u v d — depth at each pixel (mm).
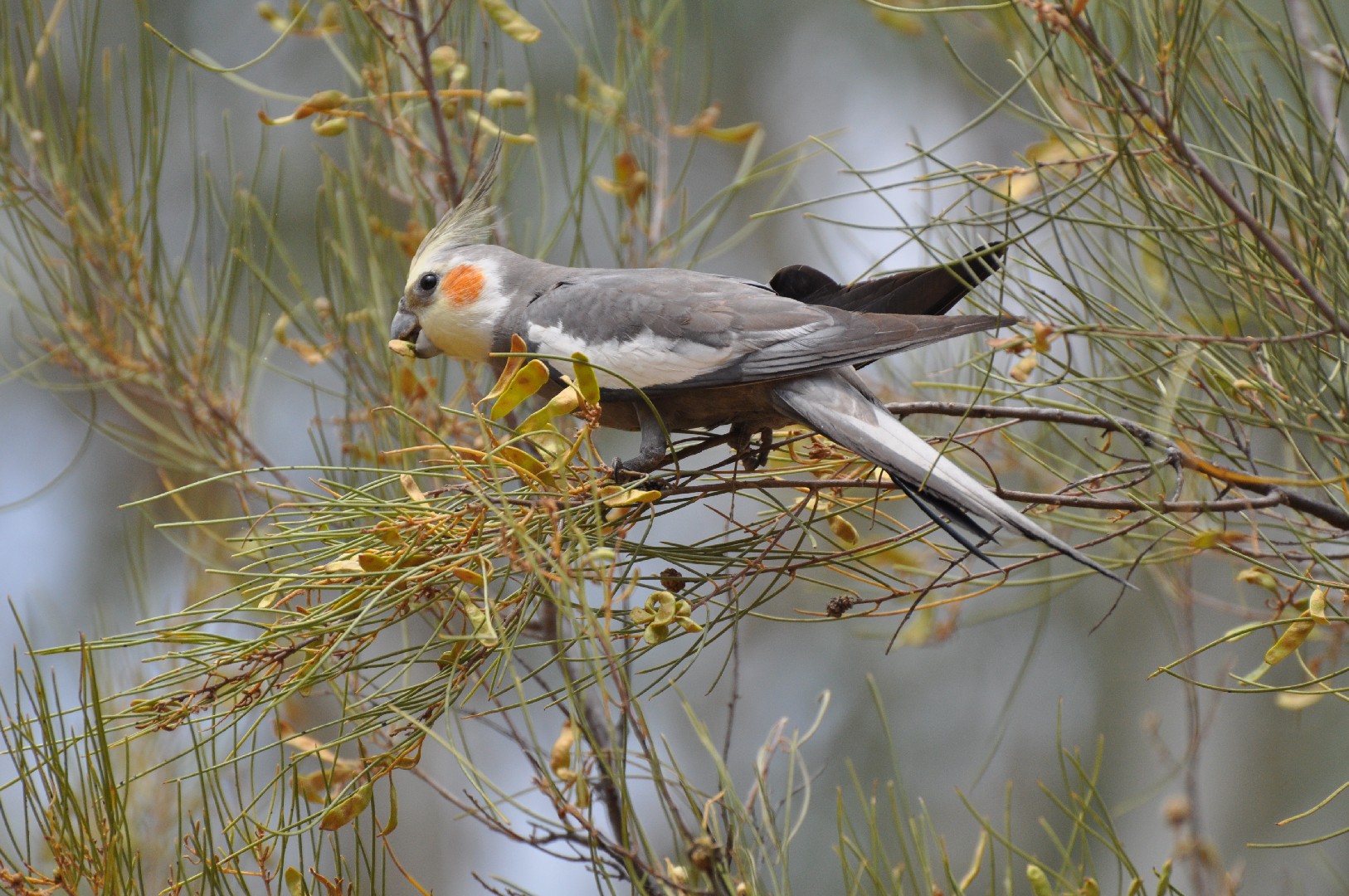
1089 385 7742
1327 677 6156
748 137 10312
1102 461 9172
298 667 6449
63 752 5973
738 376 8094
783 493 9086
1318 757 16031
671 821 5988
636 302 8617
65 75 15438
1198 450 7289
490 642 5734
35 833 8922
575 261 10578
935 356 9812
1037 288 6891
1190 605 9047
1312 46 8648
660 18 10336
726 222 18219
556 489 6312
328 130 9422
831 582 13430
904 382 9750
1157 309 6727
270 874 6723
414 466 9102
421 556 6098
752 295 8461
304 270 15883
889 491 8000
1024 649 17000
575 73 15992
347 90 11047
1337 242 6426
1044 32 6543
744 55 18344
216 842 8312
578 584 5203
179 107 16781
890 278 8469
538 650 10641
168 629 5887
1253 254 6719
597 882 5680
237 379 10102
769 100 18516
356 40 9625
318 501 6465
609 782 8406
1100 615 16688
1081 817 6184
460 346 9602
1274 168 6555
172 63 9094
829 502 7586
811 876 15695
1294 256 6863
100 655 8750
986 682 17109
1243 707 16188
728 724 6859
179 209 16562
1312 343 6586
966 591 10062
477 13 10766
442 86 10164
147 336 9508
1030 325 6566
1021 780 16562
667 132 10477
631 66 10781
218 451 9984
